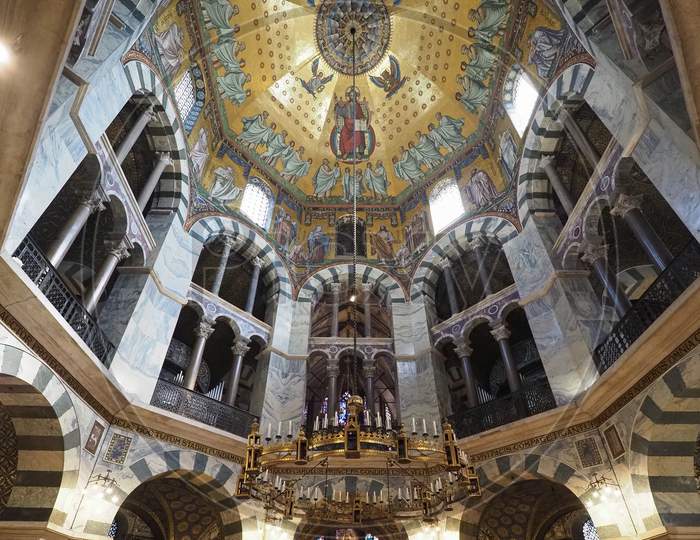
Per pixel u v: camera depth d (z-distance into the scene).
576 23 10.27
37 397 8.25
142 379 11.20
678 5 4.36
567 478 10.09
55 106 8.27
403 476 12.35
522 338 17.31
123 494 9.66
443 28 17.09
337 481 12.32
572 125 12.91
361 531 14.30
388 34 18.62
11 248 7.17
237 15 15.90
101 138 10.52
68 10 4.32
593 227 11.82
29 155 5.16
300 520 11.89
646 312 9.19
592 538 13.12
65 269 12.41
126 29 10.03
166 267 13.34
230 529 11.48
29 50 4.46
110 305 11.70
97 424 9.70
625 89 9.13
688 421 8.45
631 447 9.05
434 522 8.70
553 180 13.55
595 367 10.73
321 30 18.30
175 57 14.01
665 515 8.26
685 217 8.01
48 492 8.48
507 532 13.41
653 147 8.76
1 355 7.38
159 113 13.77
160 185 14.73
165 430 10.90
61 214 11.74
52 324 7.93
